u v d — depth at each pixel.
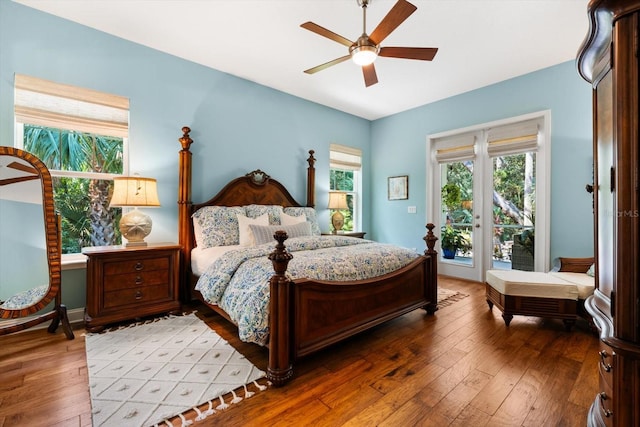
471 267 4.21
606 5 0.90
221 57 3.21
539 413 1.42
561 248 3.34
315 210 4.45
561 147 3.33
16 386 1.60
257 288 1.81
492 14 2.44
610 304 1.01
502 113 3.76
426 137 4.60
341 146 4.93
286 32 2.73
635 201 0.86
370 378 1.73
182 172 3.12
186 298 3.08
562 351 2.06
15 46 2.38
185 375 1.72
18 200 2.29
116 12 2.48
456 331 2.42
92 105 2.75
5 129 2.36
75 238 2.79
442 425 1.34
